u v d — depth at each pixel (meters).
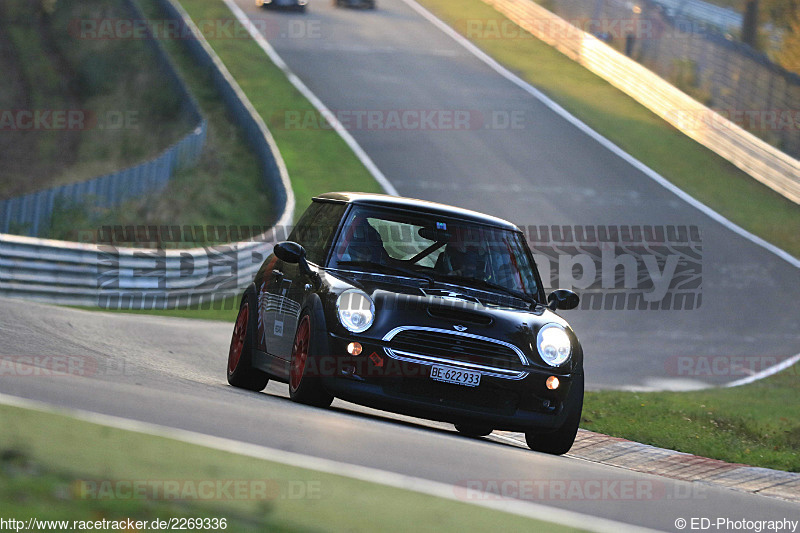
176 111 123.75
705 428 36.44
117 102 132.38
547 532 11.96
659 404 42.59
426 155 110.12
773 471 28.14
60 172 116.38
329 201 30.56
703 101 143.00
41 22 166.00
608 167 112.56
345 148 109.69
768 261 88.12
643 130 126.50
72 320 40.44
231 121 114.19
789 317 73.75
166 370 30.94
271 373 28.80
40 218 76.94
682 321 69.88
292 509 11.02
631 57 157.25
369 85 134.00
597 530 12.74
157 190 89.12
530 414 26.08
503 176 106.38
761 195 108.88
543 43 164.38
